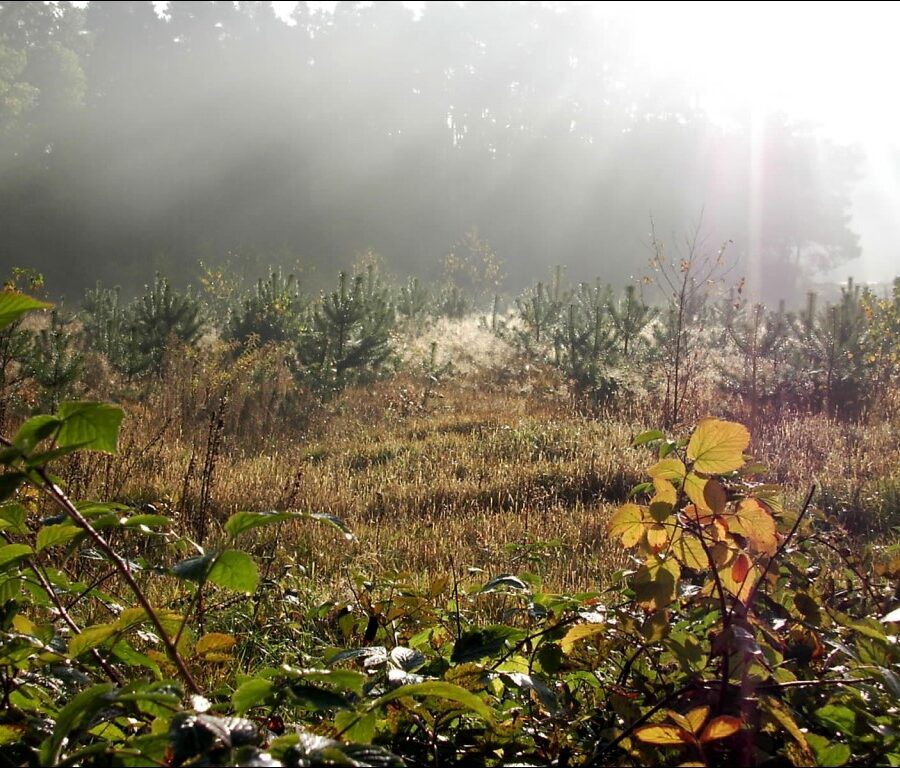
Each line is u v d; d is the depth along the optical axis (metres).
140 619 1.74
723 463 1.90
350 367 15.78
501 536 6.54
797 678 2.06
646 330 18.02
